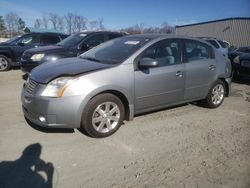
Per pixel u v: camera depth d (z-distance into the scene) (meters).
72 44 8.70
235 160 3.61
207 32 35.78
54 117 3.78
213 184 3.06
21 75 9.71
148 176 3.17
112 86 4.05
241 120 5.21
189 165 3.44
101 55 4.78
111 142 4.02
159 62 4.70
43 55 7.93
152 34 5.16
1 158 3.46
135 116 5.12
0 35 57.12
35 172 3.17
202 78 5.40
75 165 3.36
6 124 4.55
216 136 4.38
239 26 32.38
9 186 2.90
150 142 4.06
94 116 4.00
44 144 3.87
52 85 3.79
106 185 2.98
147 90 4.52
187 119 5.13
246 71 8.72
